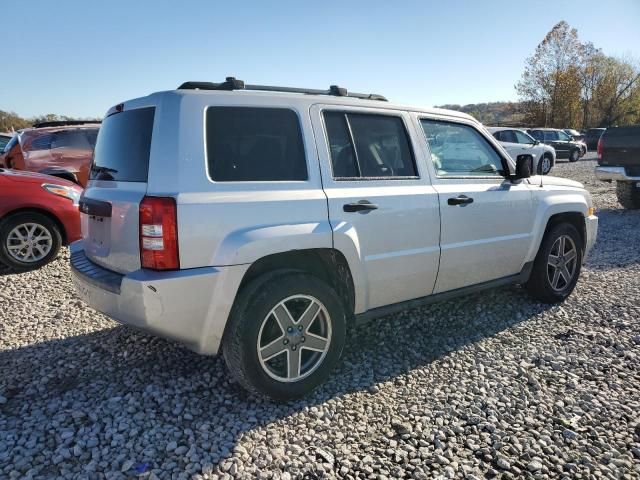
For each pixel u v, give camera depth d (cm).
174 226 281
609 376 360
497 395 335
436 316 473
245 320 301
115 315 308
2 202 610
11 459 267
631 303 502
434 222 390
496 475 259
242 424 300
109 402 321
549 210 480
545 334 432
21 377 356
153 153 291
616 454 275
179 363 376
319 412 314
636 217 1029
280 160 324
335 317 337
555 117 4972
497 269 450
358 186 354
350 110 363
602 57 4941
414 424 303
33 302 517
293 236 311
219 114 308
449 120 427
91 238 352
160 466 262
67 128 938
